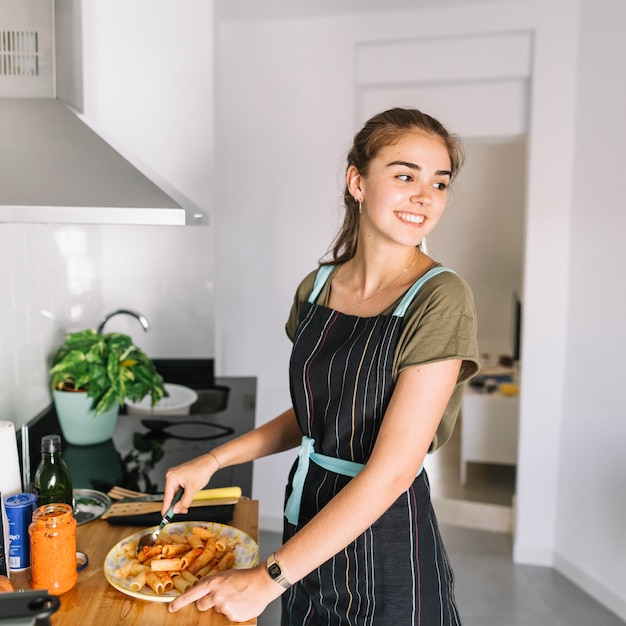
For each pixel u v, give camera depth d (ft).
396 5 8.71
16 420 5.45
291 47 9.27
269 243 9.69
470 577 8.91
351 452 3.57
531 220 8.70
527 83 9.15
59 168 3.94
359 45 9.30
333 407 3.59
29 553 3.59
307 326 3.92
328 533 3.10
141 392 5.99
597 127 8.04
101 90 8.28
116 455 5.61
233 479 4.97
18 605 2.17
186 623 3.17
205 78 8.29
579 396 8.60
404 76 9.30
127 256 8.69
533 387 8.98
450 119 9.46
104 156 4.14
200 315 8.87
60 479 3.96
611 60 7.77
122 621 3.18
